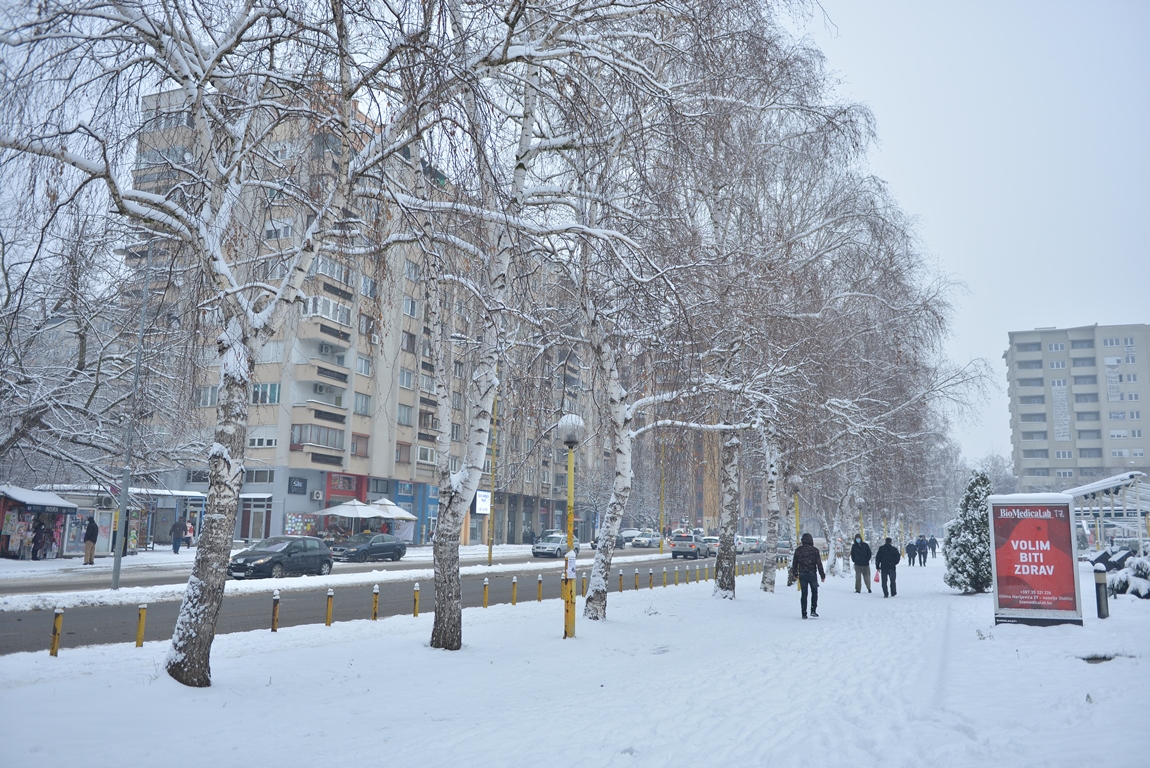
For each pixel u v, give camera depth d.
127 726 7.80
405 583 28.47
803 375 22.22
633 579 33.25
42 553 35.59
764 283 19.52
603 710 8.72
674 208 14.22
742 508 60.22
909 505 45.03
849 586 31.14
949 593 27.09
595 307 15.98
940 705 7.50
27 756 6.75
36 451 28.22
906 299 26.34
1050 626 14.40
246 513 50.84
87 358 27.66
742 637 15.51
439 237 11.52
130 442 24.00
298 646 13.48
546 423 17.70
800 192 23.86
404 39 8.79
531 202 14.22
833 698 8.88
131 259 14.67
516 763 6.65
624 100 12.92
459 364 15.82
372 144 9.85
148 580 27.03
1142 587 19.20
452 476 13.41
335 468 52.56
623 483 17.66
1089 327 135.25
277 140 11.88
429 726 8.12
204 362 13.02
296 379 50.34
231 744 7.39
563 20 11.35
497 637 14.65
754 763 6.30
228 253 11.52
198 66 9.48
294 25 9.28
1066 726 6.23
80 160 8.45
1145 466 129.75
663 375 16.41
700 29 12.61
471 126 9.26
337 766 6.73
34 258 8.95
